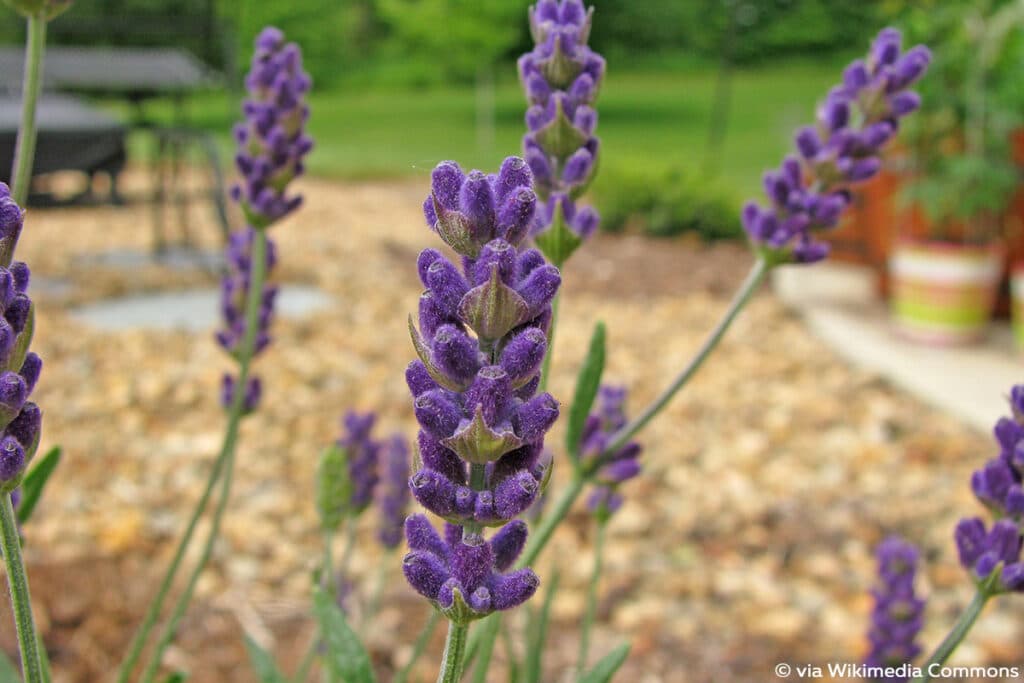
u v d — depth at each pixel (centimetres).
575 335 377
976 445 304
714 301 412
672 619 238
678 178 510
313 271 441
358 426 146
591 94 106
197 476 284
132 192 596
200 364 343
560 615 238
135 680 212
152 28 422
